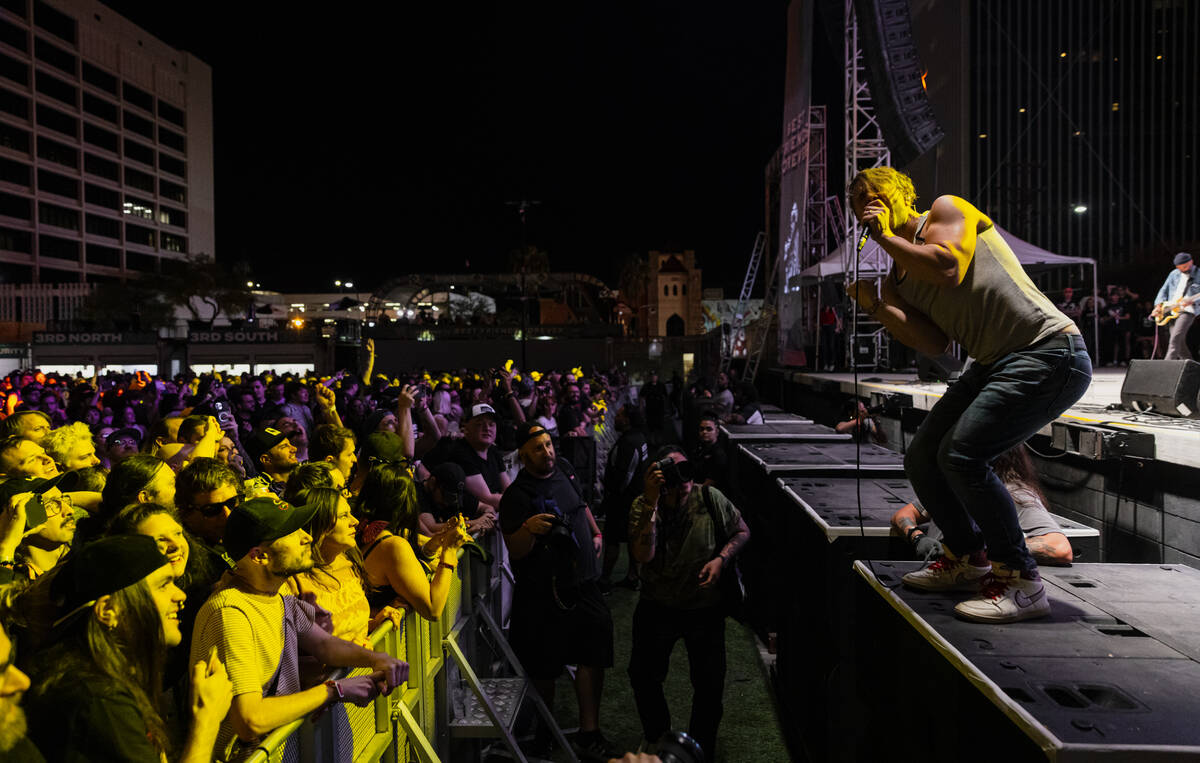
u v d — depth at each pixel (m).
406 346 47.66
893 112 15.22
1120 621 2.65
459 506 5.00
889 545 3.99
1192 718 1.87
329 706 2.34
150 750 1.68
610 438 16.16
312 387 12.26
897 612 3.11
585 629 4.62
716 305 96.75
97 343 41.50
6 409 7.68
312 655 2.64
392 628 3.17
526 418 12.80
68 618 1.73
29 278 86.81
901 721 3.06
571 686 6.10
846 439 8.34
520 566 4.68
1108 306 17.91
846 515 4.35
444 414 11.59
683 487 4.52
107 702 1.64
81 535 3.09
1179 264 9.83
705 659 4.55
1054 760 1.74
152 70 106.25
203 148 118.56
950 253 2.58
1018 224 32.62
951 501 2.89
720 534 4.53
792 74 25.91
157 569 1.82
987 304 2.63
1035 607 2.62
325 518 2.97
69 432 4.31
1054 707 1.94
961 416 2.74
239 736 2.15
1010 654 2.33
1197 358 11.64
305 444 6.27
